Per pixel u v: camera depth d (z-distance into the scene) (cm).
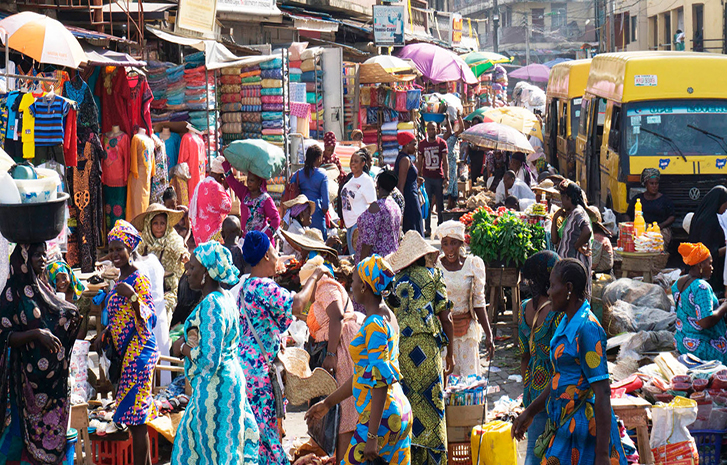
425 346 518
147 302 545
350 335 533
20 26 911
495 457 523
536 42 7144
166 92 1282
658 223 1171
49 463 500
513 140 1464
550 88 2288
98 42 1210
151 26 1320
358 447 443
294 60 1828
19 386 493
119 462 572
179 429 458
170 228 744
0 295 490
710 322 673
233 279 471
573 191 830
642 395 633
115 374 542
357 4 2364
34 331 484
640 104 1248
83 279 1018
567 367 426
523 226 857
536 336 471
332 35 2312
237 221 725
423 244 534
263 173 907
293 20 1903
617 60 1357
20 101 933
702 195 1197
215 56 1291
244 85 1422
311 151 1041
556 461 425
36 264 490
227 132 1441
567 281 422
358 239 813
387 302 472
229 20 1727
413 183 1186
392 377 436
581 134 1697
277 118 1423
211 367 451
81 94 1046
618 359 778
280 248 1033
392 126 2036
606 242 980
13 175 507
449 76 2453
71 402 565
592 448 421
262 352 500
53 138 942
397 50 2580
